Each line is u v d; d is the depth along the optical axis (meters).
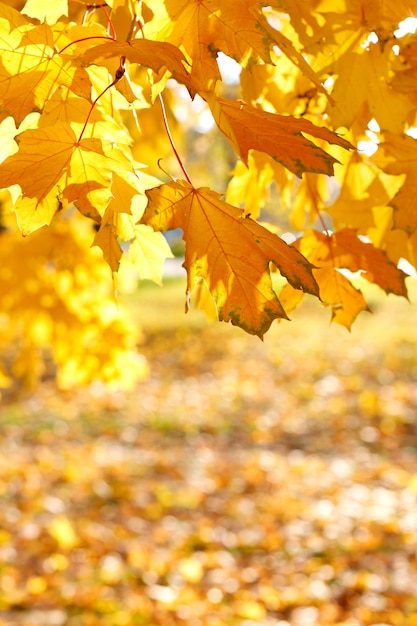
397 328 16.67
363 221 1.86
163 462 9.37
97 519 7.45
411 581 6.06
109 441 10.36
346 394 12.45
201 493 8.22
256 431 10.84
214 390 13.05
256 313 1.24
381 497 8.05
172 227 1.24
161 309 19.69
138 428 10.95
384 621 5.40
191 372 14.19
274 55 1.80
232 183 2.05
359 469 9.11
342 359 14.41
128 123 3.70
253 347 15.60
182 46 1.31
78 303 4.69
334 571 6.25
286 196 2.06
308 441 10.45
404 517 7.40
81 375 4.66
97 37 1.27
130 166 1.26
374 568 6.33
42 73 1.25
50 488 8.23
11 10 1.26
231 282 1.25
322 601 5.75
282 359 14.68
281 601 5.71
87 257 4.65
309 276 1.25
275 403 12.24
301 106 1.85
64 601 5.60
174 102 4.25
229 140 1.23
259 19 1.28
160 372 14.17
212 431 10.92
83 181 1.22
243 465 9.34
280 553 6.69
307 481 8.67
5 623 5.29
